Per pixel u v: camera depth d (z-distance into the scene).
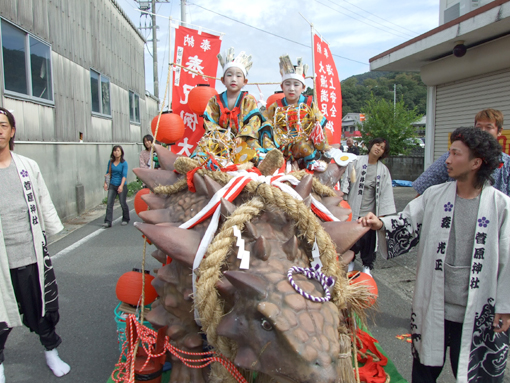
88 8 11.07
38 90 8.05
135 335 2.71
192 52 4.37
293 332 1.62
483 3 7.88
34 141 7.74
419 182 3.17
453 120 8.98
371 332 3.88
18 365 3.36
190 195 2.57
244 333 1.74
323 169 3.36
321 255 2.00
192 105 3.99
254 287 1.70
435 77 8.97
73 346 3.65
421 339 2.40
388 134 19.62
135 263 5.98
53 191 8.55
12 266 2.90
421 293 2.43
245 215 1.99
